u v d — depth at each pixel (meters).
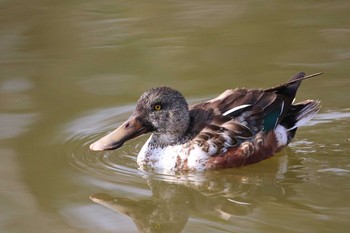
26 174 12.81
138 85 16.22
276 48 17.69
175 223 11.34
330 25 18.81
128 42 18.38
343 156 13.41
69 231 11.02
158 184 12.61
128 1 21.14
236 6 20.34
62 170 13.00
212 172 13.05
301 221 11.02
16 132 14.34
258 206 11.77
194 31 18.81
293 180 12.60
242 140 13.12
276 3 20.41
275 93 13.73
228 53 17.53
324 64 16.81
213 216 11.50
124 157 13.75
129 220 11.44
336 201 11.69
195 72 16.72
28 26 19.50
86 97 15.78
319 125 14.62
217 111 13.42
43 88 16.23
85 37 18.80
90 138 14.15
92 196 12.12
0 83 16.45
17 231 10.98
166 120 13.13
